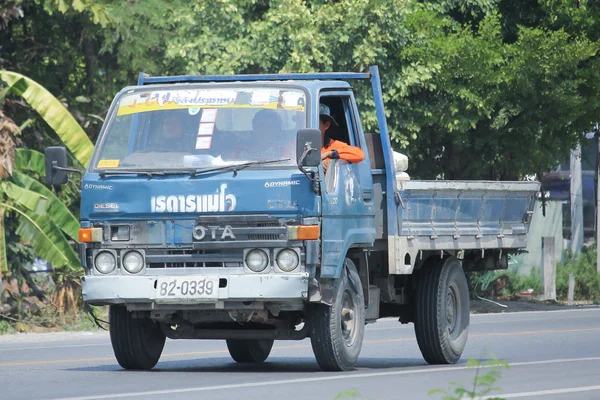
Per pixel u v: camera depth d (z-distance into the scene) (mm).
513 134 72438
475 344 42562
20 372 30984
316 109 28891
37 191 56688
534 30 68750
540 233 95312
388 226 31719
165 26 66812
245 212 27875
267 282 27547
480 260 38156
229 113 29016
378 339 46531
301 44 64250
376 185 31938
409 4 66562
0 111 55531
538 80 69625
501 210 36875
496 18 68875
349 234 29500
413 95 69188
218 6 65750
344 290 29359
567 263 88625
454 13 72625
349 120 31000
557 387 25766
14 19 67625
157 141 29094
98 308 60156
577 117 71875
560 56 68625
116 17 63594
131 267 28453
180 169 28281
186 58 66688
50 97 55656
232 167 28031
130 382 27281
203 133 28875
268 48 65250
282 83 29312
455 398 16891
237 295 27672
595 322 56000
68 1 62844
